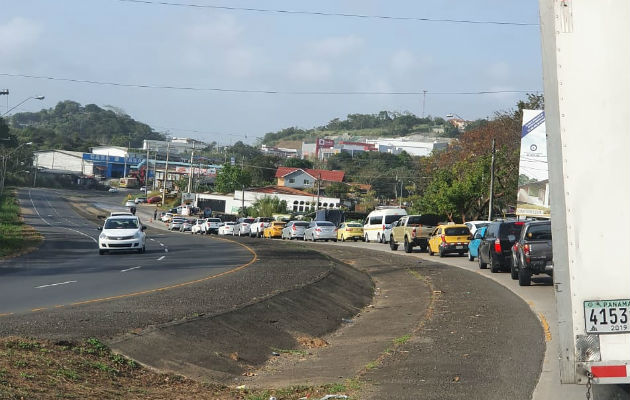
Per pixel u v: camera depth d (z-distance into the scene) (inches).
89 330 585.9
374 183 5871.1
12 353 462.6
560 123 276.4
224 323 697.6
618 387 294.2
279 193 5044.3
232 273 1182.9
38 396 375.6
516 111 3100.4
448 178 2787.9
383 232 2469.2
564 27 275.7
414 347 586.6
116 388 437.7
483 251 1334.9
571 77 275.3
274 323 764.6
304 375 544.7
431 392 431.8
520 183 1973.4
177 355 573.3
